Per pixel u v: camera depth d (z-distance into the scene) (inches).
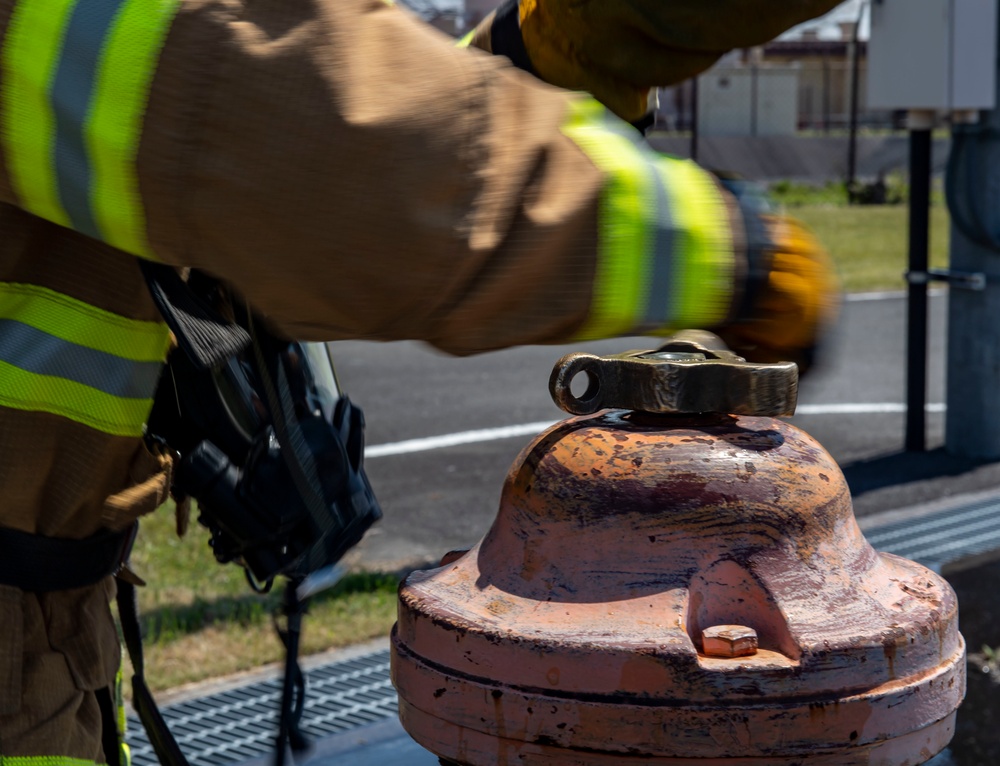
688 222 40.6
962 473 236.2
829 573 44.6
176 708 129.0
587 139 41.6
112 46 40.9
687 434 46.0
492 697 43.6
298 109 39.4
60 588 57.7
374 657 143.3
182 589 164.9
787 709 41.5
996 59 231.3
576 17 54.2
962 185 239.6
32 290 54.4
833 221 823.7
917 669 43.6
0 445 54.3
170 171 40.3
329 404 64.1
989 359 243.1
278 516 60.7
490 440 268.1
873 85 241.8
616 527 44.7
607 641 42.1
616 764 42.3
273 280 41.0
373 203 39.1
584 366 46.3
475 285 40.2
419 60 40.5
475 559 48.9
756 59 1640.0
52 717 57.2
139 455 58.4
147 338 55.9
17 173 43.8
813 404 306.0
